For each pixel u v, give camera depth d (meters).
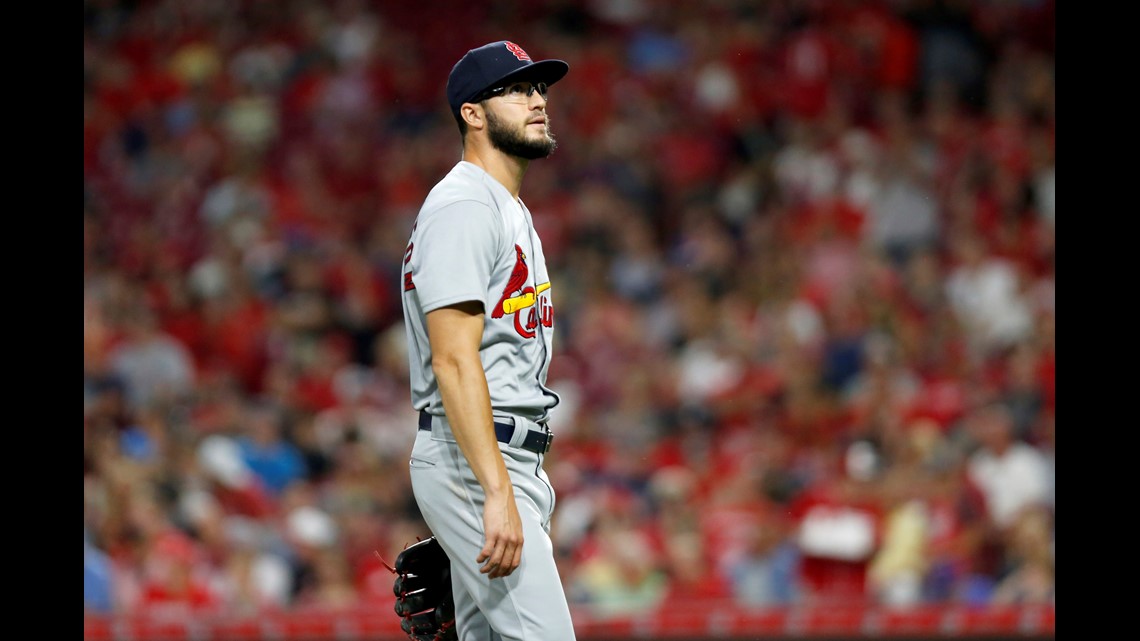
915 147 57.50
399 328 49.59
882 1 62.97
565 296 49.41
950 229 53.62
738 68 61.81
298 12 64.19
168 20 63.56
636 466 39.06
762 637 26.95
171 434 37.28
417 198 57.38
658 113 60.06
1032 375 42.41
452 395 14.16
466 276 14.40
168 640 26.67
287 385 44.41
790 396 42.53
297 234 53.69
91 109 60.47
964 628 26.62
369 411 43.59
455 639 16.20
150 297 50.12
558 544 35.28
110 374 44.16
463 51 63.31
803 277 50.12
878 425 39.62
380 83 61.62
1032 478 35.72
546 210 54.75
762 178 56.91
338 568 34.59
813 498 35.72
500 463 14.14
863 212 54.22
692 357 45.97
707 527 35.78
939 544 34.28
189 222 55.53
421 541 16.14
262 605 31.80
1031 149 57.91
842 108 60.47
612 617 27.17
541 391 15.55
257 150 59.25
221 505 35.34
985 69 61.94
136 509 32.91
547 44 63.31
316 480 38.91
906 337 45.81
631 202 56.16
